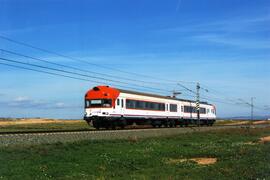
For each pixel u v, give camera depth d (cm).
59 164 2581
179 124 8038
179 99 8081
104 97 5628
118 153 3231
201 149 3888
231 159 3158
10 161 2488
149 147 3794
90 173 2436
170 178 2297
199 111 8981
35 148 2930
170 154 3475
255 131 7162
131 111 6075
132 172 2534
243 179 2266
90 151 3203
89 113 5675
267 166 2692
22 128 7356
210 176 2366
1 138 3062
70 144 3297
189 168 2698
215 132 6347
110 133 4256
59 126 8775
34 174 2244
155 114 6838
